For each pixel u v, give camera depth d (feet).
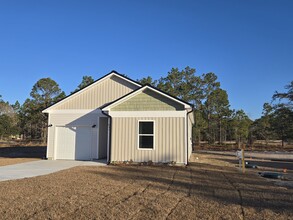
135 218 18.10
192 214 19.08
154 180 32.96
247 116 151.64
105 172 39.27
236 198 24.02
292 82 89.10
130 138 50.42
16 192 25.23
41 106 137.39
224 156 80.12
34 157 65.41
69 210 19.66
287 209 20.56
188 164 50.52
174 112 49.93
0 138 156.76
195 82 136.15
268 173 38.37
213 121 144.46
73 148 59.62
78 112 60.59
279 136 121.49
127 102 51.42
